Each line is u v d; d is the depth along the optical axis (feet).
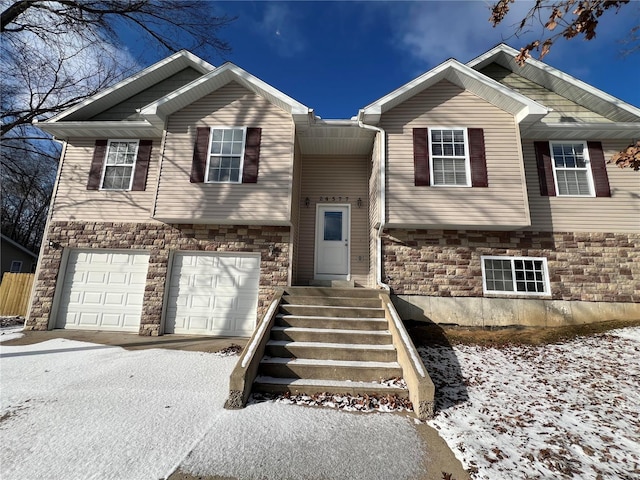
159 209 25.57
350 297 23.39
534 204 26.45
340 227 30.86
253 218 25.27
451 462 9.49
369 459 9.54
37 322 26.08
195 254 27.30
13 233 78.38
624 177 26.66
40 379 15.42
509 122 25.85
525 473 8.98
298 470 8.91
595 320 24.57
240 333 25.73
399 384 14.56
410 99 26.73
